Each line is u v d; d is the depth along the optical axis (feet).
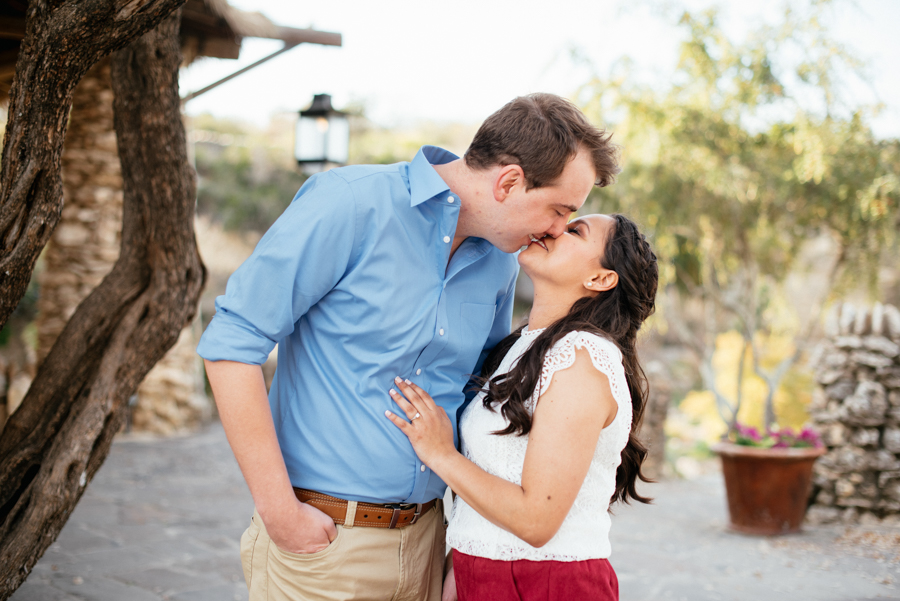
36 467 6.50
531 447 4.49
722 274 24.25
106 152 23.24
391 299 4.85
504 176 4.82
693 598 11.37
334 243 4.70
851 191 20.59
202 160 49.26
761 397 31.35
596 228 5.17
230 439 4.57
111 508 15.67
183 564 11.80
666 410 24.22
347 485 4.85
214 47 15.49
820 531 16.35
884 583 12.33
